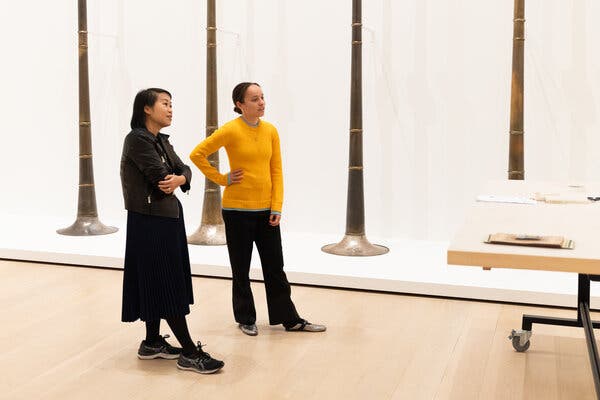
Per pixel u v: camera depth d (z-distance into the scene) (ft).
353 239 19.94
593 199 12.46
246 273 14.32
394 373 12.42
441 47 21.27
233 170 14.01
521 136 19.20
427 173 21.79
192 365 12.44
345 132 22.25
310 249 20.40
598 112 20.47
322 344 13.83
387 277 17.21
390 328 14.71
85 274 18.79
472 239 8.92
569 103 20.63
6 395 11.52
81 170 22.33
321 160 22.54
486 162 21.39
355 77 19.84
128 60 23.79
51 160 25.07
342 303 16.38
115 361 12.96
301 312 15.75
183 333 12.46
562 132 20.77
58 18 24.31
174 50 23.39
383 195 22.18
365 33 21.75
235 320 14.69
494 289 16.29
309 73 22.31
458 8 21.04
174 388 11.80
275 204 14.14
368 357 13.15
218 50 22.97
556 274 17.39
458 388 11.80
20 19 24.67
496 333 14.38
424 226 21.99
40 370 12.53
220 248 20.38
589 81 20.44
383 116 21.90
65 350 13.48
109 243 20.97
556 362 12.88
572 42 20.44
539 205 11.81
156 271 12.21
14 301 16.48
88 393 11.62
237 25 22.71
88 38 24.02
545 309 15.92
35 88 24.85
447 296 16.67
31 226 23.53
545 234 9.35
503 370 12.53
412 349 13.55
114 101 24.06
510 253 8.13
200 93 23.32
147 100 12.30
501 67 20.97
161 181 11.98
